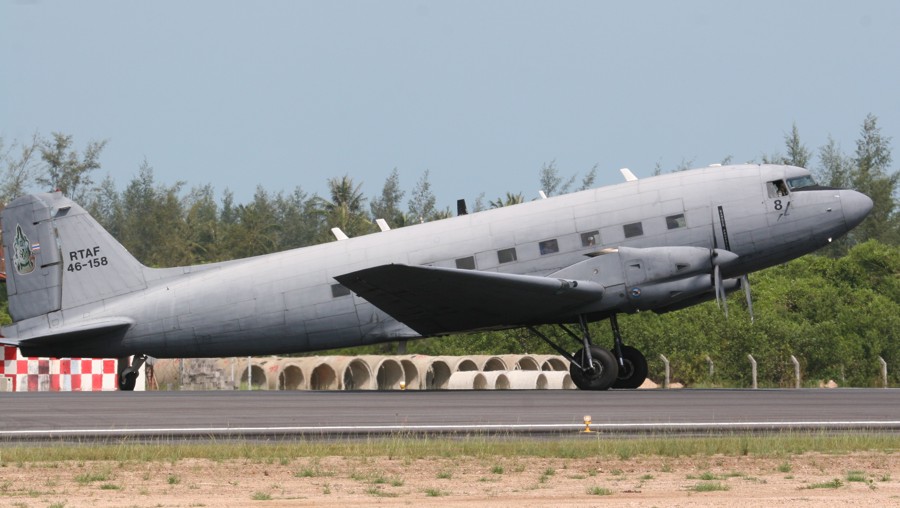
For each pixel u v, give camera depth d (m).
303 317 100.62
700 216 94.12
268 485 40.12
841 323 166.75
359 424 58.56
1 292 196.25
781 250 94.69
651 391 90.44
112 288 104.81
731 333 152.38
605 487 39.53
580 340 95.19
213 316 102.19
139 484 40.44
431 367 137.75
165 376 141.25
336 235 103.31
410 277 86.56
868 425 57.78
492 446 49.47
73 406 71.81
